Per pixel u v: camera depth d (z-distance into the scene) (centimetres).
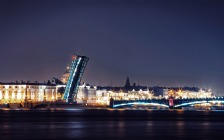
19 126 9538
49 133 8050
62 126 9619
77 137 7475
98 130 8706
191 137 7662
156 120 12306
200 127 9725
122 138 7375
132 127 9481
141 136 7681
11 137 7406
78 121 11500
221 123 11281
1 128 8981
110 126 9706
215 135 8019
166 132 8412
